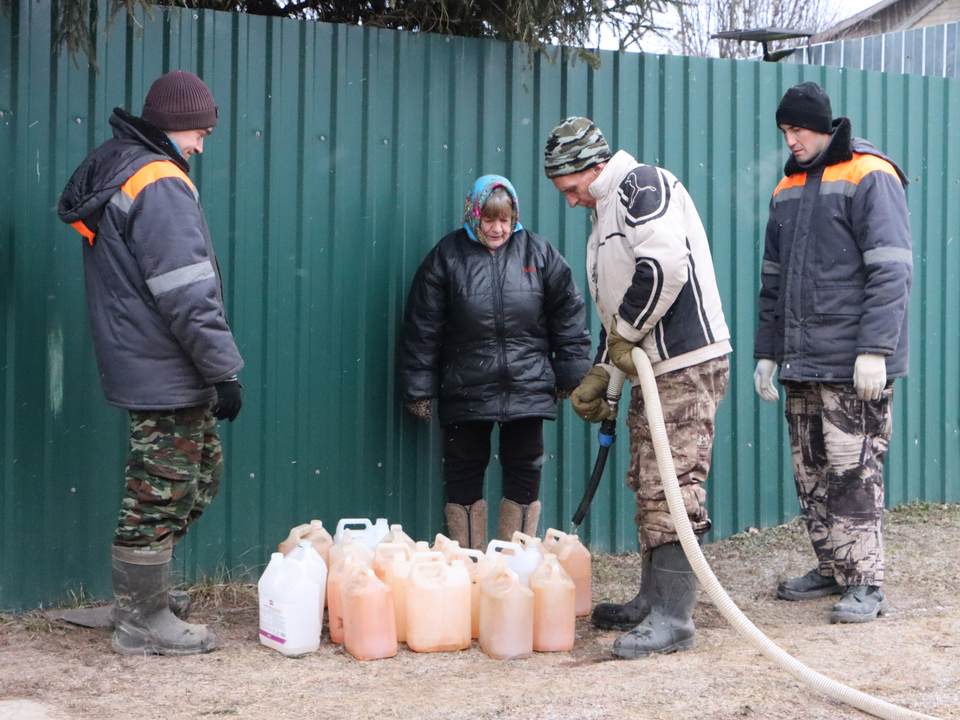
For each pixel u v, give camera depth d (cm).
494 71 475
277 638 339
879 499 385
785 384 409
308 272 443
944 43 830
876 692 289
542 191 486
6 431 392
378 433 458
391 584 354
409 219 462
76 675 312
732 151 525
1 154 389
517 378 420
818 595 419
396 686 304
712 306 336
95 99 405
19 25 391
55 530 402
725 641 351
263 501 438
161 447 324
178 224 311
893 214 370
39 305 397
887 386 382
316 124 443
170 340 318
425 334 425
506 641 332
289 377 441
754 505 533
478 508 441
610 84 496
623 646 329
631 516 502
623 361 333
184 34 418
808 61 937
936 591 423
